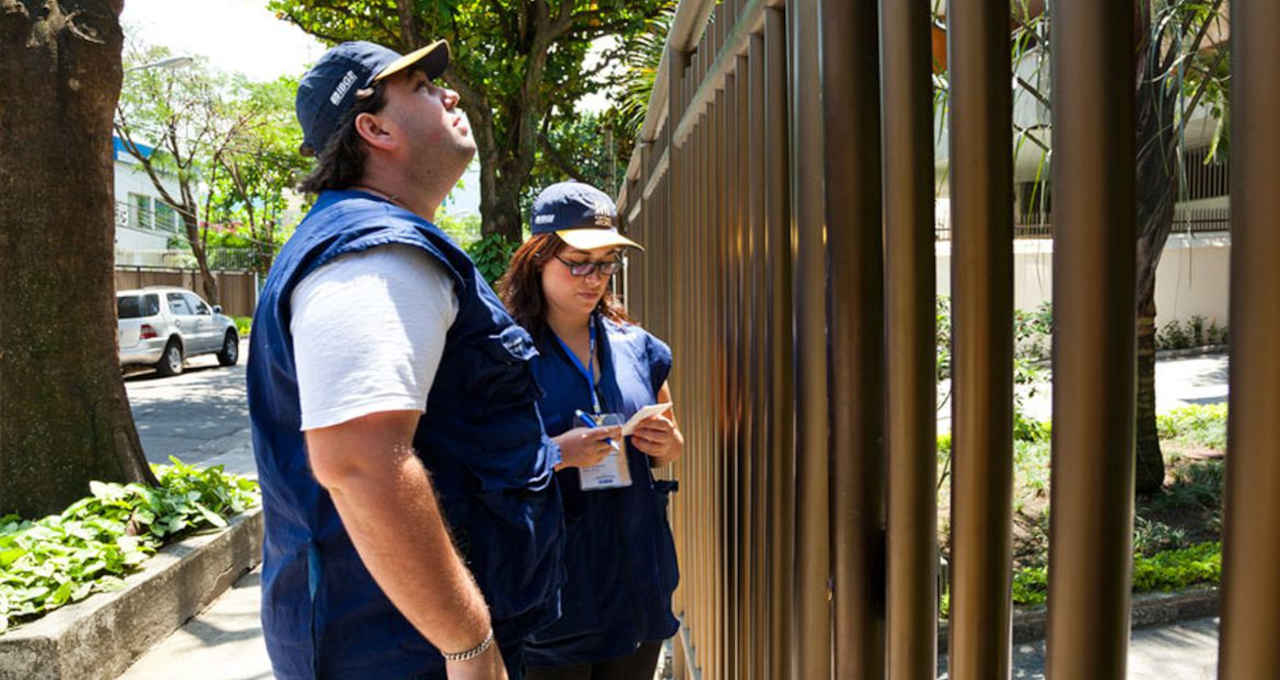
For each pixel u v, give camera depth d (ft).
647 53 24.09
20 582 12.73
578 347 7.94
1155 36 12.71
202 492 18.08
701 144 7.54
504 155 41.29
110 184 17.69
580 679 7.50
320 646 4.56
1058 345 2.18
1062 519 2.20
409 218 4.45
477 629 4.29
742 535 5.98
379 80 4.86
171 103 89.15
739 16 5.46
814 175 3.68
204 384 58.13
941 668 12.42
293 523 4.63
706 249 7.29
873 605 3.41
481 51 40.63
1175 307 54.29
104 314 17.53
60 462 16.79
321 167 4.96
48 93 16.57
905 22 2.86
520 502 4.89
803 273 3.74
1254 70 1.65
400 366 4.06
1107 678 2.19
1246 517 1.72
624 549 7.48
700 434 8.04
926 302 2.94
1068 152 2.13
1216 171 45.39
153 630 14.33
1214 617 14.57
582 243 7.41
